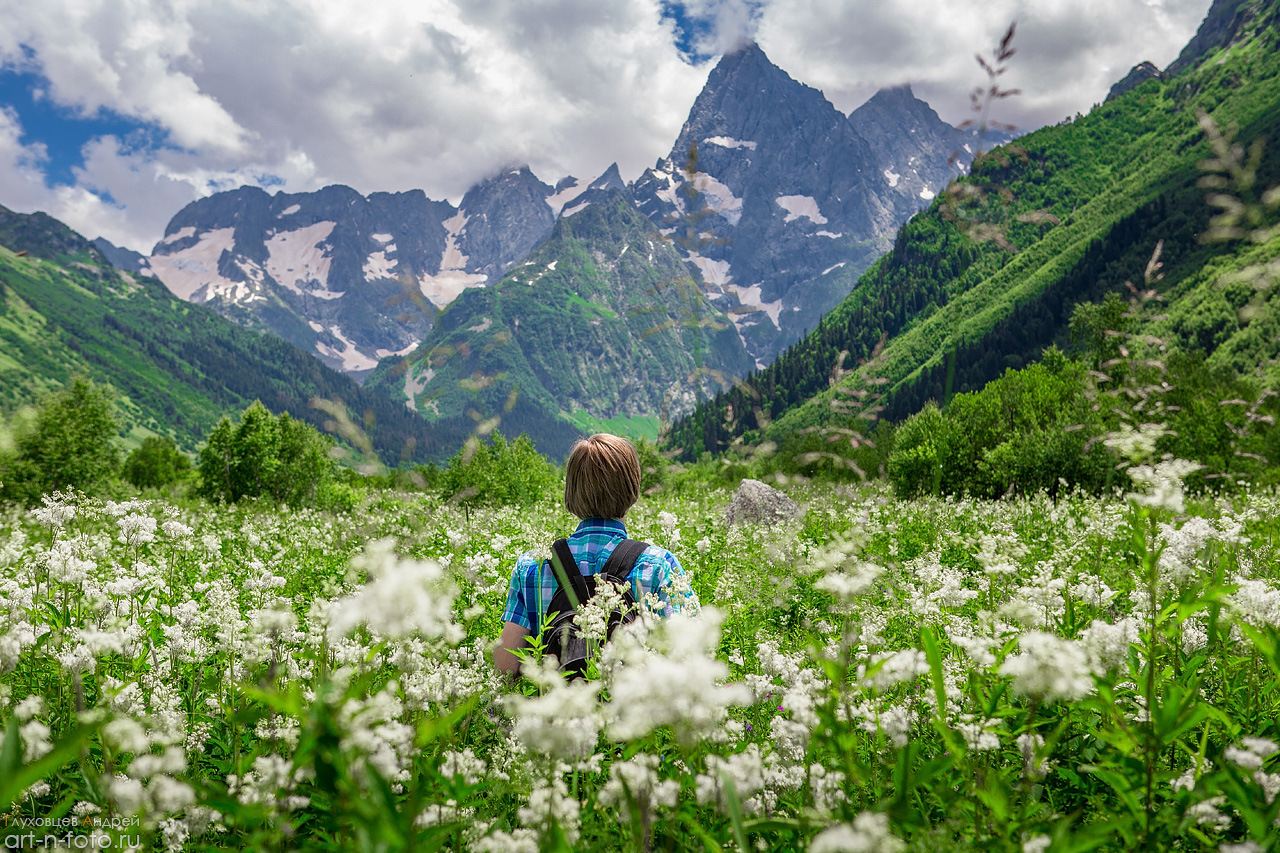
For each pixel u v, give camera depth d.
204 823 2.03
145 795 1.66
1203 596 2.12
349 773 1.49
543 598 3.27
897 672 2.16
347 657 2.67
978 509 13.77
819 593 5.11
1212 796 1.90
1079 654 1.74
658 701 1.36
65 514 5.51
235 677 2.78
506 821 2.20
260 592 4.50
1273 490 16.27
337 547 9.09
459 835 1.98
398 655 2.43
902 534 9.93
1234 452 20.31
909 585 4.41
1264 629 1.99
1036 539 8.86
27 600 3.48
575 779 2.08
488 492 24.11
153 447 103.12
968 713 2.45
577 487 3.51
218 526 13.59
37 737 2.16
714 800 1.84
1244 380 41.88
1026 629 2.95
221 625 2.99
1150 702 2.00
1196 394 26.14
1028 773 2.08
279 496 57.66
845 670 2.15
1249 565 5.07
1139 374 8.04
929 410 37.00
